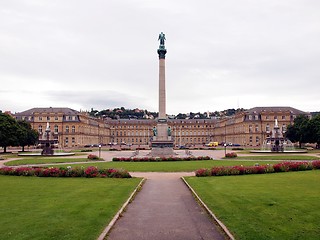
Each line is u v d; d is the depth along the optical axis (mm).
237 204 21234
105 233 15711
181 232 16328
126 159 64250
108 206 21156
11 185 30453
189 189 29312
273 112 167375
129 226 17406
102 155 86812
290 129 125312
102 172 38156
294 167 42344
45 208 20469
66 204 21641
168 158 64750
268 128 167250
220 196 24219
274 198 22703
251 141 167500
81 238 14859
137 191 28156
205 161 61312
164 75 83500
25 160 65062
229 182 31453
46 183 31906
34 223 17109
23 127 107562
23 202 22281
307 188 26953
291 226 16234
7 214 18938
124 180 34656
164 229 16875
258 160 62656
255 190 26234
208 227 17109
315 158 64688
